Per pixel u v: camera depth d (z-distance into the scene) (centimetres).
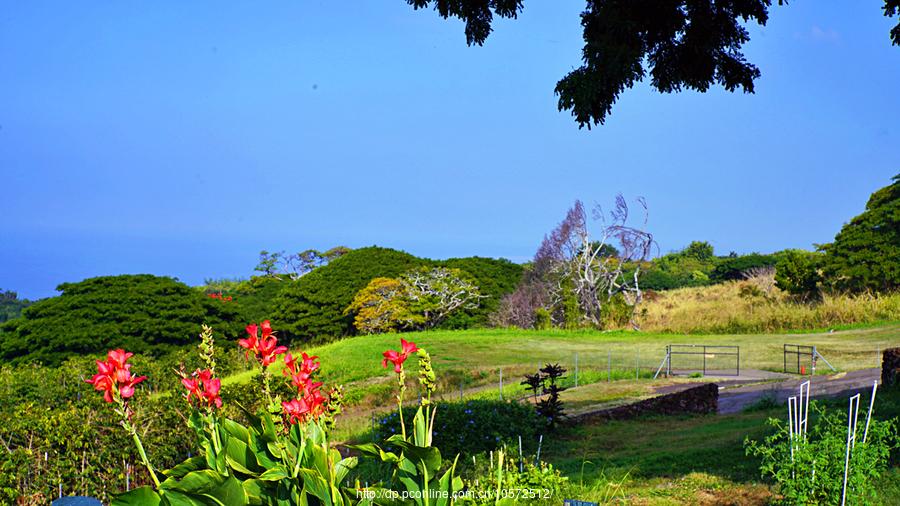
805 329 3478
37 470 1073
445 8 1060
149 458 1161
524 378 2486
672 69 1070
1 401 1980
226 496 381
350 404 2131
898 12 980
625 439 1369
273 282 6588
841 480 693
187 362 3019
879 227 4012
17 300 8112
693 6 1018
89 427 1114
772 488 831
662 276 7356
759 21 1043
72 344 4106
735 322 3766
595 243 4362
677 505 814
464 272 5228
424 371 453
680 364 2712
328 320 5162
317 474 405
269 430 427
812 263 4169
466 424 1221
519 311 4544
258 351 448
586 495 830
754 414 1515
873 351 2609
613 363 2817
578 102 998
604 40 987
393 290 4822
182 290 4541
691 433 1350
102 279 4409
